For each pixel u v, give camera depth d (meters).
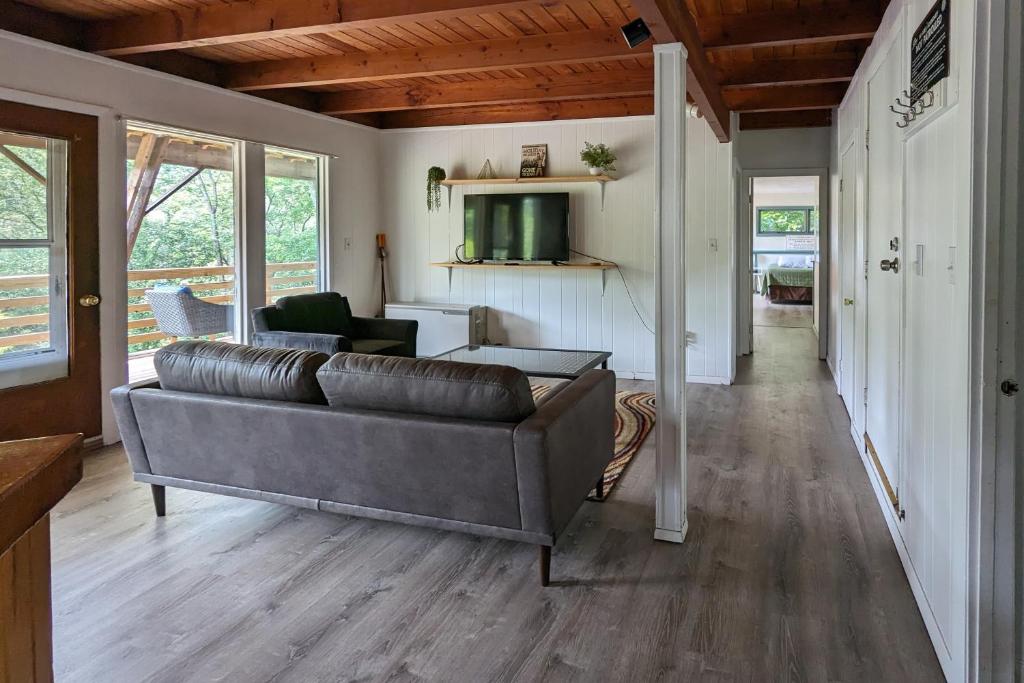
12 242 3.79
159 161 5.61
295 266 6.09
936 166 2.18
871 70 3.75
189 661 2.15
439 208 6.96
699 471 3.91
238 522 3.18
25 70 3.79
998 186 1.70
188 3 3.79
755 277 15.98
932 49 2.17
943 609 2.08
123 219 4.38
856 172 4.46
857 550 2.89
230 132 5.18
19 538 0.58
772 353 7.94
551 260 6.52
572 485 2.76
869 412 3.79
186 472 3.08
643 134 6.30
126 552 2.87
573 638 2.28
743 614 2.41
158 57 4.60
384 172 7.12
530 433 2.45
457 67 4.68
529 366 4.50
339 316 5.66
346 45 4.68
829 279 7.37
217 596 2.54
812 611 2.43
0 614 0.58
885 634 2.28
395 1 3.49
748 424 4.90
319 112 6.16
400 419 2.63
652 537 3.04
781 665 2.12
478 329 6.80
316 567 2.76
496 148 6.71
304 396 2.86
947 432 2.03
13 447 0.66
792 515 3.27
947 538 2.03
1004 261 1.70
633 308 6.47
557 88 5.67
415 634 2.30
